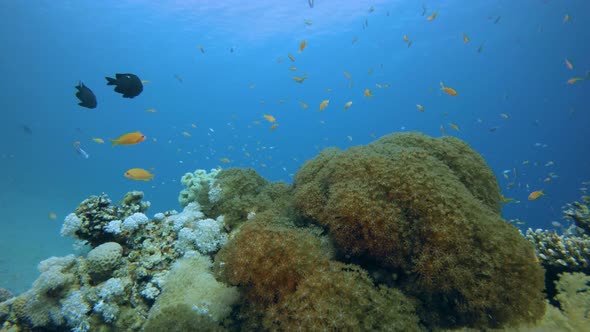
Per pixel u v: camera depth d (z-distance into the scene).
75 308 3.98
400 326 2.75
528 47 38.66
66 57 49.34
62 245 16.59
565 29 33.75
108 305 4.07
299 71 56.78
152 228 5.51
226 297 3.73
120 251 4.69
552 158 43.00
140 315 4.19
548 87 43.62
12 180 35.34
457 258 2.99
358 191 3.65
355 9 31.72
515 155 48.25
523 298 2.86
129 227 5.12
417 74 51.69
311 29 37.62
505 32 36.59
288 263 3.18
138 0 31.38
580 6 29.70
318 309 2.74
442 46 41.91
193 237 5.08
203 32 39.66
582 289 3.62
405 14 32.97
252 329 3.17
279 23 35.84
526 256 3.07
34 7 33.22
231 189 6.25
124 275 4.48
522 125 49.09
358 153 4.54
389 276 3.48
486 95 51.22
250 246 3.40
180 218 5.60
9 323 3.94
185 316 3.46
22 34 40.25
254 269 3.23
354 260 3.75
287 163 51.81
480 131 51.00
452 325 3.04
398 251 3.31
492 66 45.09
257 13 33.44
